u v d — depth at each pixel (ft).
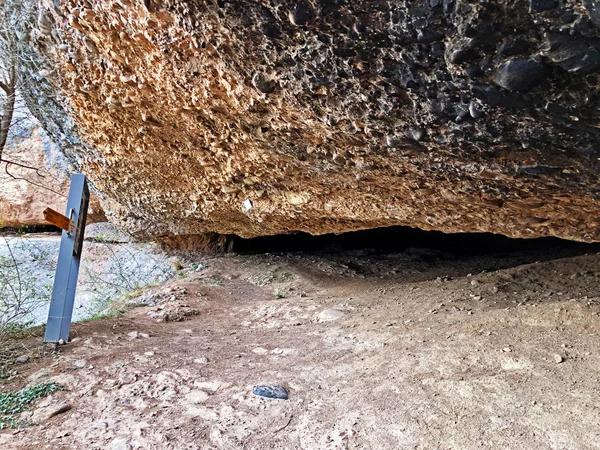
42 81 17.21
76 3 11.79
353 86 8.72
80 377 11.43
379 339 13.16
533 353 10.58
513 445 7.95
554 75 6.44
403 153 10.36
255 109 11.30
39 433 9.11
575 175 8.75
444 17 6.43
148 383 11.23
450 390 9.80
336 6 7.11
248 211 18.49
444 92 7.77
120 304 20.68
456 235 27.07
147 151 17.80
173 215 23.09
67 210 13.47
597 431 7.86
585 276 14.67
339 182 13.80
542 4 5.58
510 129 7.94
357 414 9.46
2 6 15.20
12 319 14.98
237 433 9.14
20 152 31.45
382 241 29.48
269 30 8.27
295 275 24.14
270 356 13.01
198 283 23.34
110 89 14.90
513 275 16.24
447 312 14.21
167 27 10.18
